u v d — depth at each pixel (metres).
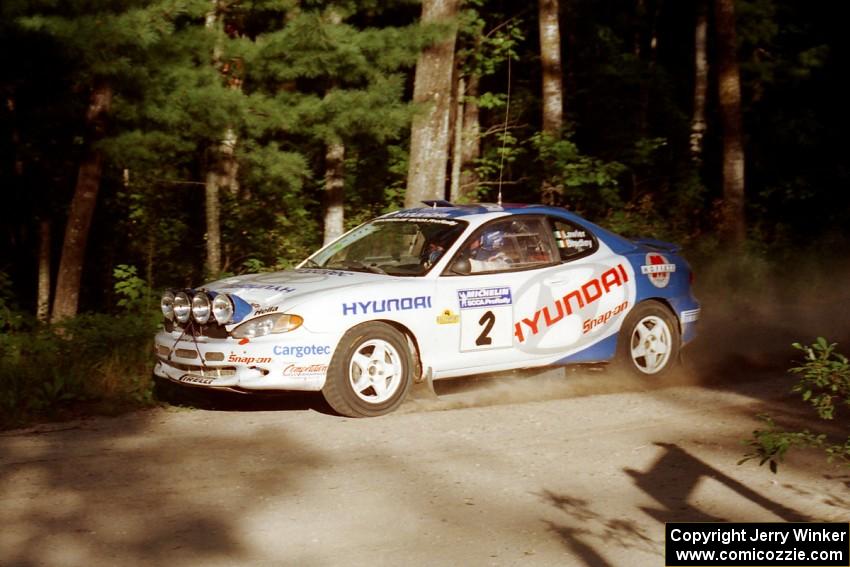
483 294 8.16
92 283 17.50
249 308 7.48
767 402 8.29
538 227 8.72
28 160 15.64
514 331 8.32
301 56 11.87
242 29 14.04
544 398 8.37
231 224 15.44
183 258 16.19
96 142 11.43
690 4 29.64
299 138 14.10
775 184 26.55
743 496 5.86
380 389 7.65
